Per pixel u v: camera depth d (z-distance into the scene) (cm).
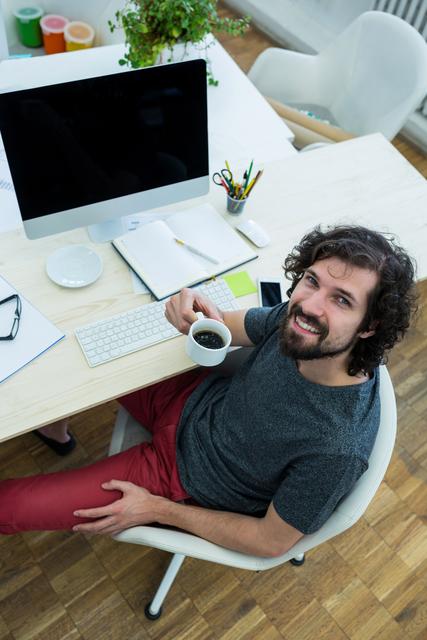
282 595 174
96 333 131
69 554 173
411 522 192
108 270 143
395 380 225
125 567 173
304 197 170
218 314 134
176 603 169
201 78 133
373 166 183
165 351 132
